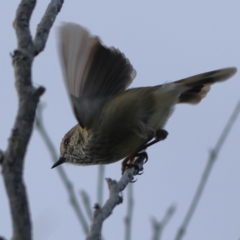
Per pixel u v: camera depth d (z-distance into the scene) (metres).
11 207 4.36
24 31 5.09
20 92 4.59
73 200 6.92
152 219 6.61
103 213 5.09
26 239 4.30
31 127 4.52
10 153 4.41
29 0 5.23
